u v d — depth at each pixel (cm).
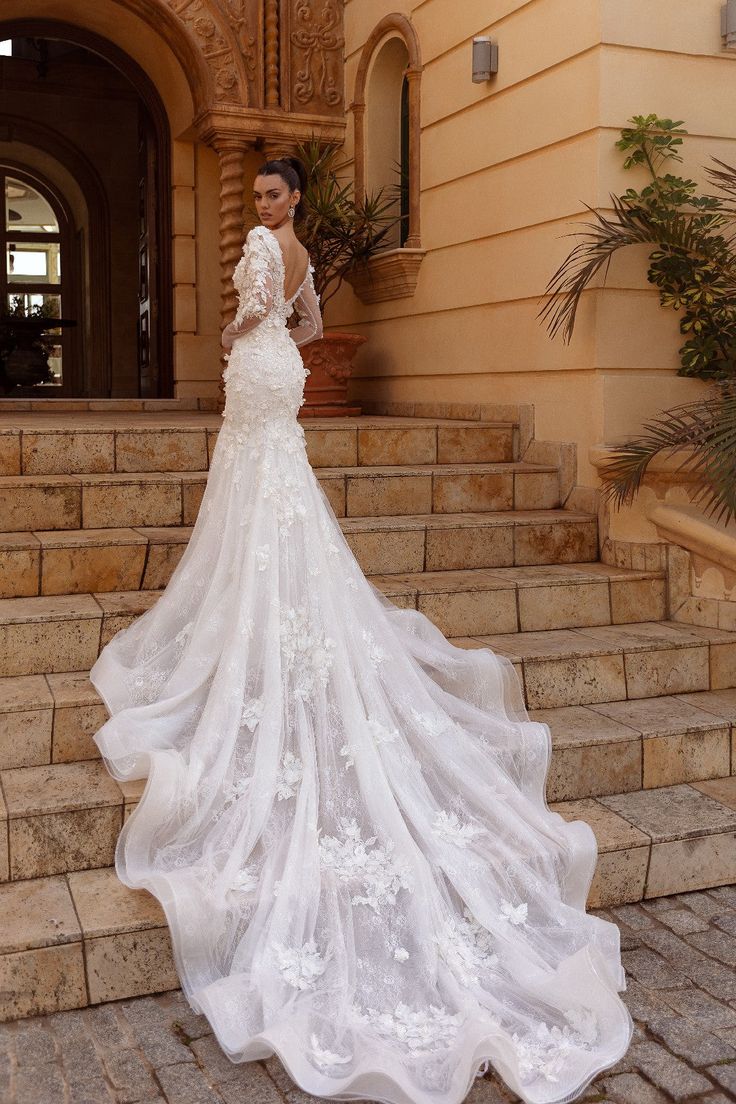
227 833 279
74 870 291
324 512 334
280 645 305
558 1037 245
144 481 437
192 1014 260
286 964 252
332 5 695
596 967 255
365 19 667
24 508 421
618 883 315
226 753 290
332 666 304
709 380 482
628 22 454
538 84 497
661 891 321
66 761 322
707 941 296
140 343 845
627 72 457
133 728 301
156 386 791
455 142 574
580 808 339
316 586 314
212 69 667
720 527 417
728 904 318
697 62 470
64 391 1251
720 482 380
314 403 636
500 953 264
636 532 454
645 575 438
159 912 268
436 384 616
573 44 468
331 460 503
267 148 702
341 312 733
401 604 399
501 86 526
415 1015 244
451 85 575
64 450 464
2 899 275
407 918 267
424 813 292
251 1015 244
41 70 1137
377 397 690
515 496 498
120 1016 258
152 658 327
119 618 362
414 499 481
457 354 589
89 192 1181
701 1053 246
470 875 276
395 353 662
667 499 442
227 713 297
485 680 350
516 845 292
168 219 763
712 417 398
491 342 554
